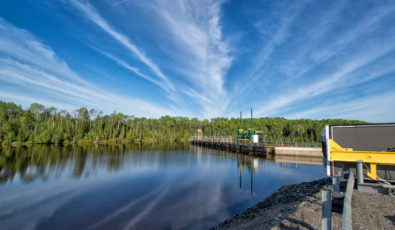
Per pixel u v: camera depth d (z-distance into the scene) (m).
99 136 77.06
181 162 32.34
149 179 20.30
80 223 10.55
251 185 18.50
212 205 13.16
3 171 22.00
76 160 30.75
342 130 7.99
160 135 108.12
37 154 36.25
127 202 13.66
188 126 129.00
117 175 21.81
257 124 99.81
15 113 69.94
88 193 15.48
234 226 8.70
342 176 6.90
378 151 7.40
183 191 16.36
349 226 3.35
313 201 8.73
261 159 37.12
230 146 57.69
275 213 8.25
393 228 5.05
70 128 69.12
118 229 9.92
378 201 6.95
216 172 24.61
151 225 10.30
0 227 10.10
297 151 37.94
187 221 10.70
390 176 7.00
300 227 5.80
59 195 14.94
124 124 97.69
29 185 17.31
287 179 21.05
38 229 9.94
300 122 92.75
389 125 7.40
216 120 132.12
